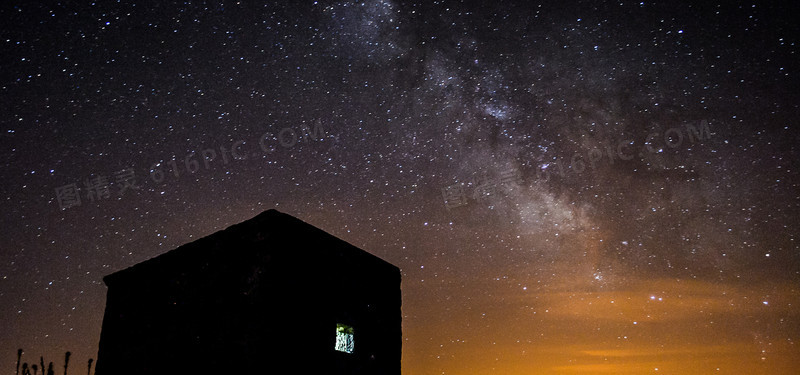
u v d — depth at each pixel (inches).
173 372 286.2
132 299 329.7
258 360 253.9
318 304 289.9
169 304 308.3
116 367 315.0
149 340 307.4
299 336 270.7
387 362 329.1
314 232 306.0
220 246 299.7
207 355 275.9
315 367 273.9
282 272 275.9
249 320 266.4
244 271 281.9
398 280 367.9
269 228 283.3
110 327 330.6
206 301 291.1
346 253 326.0
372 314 330.3
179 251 318.0
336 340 295.7
